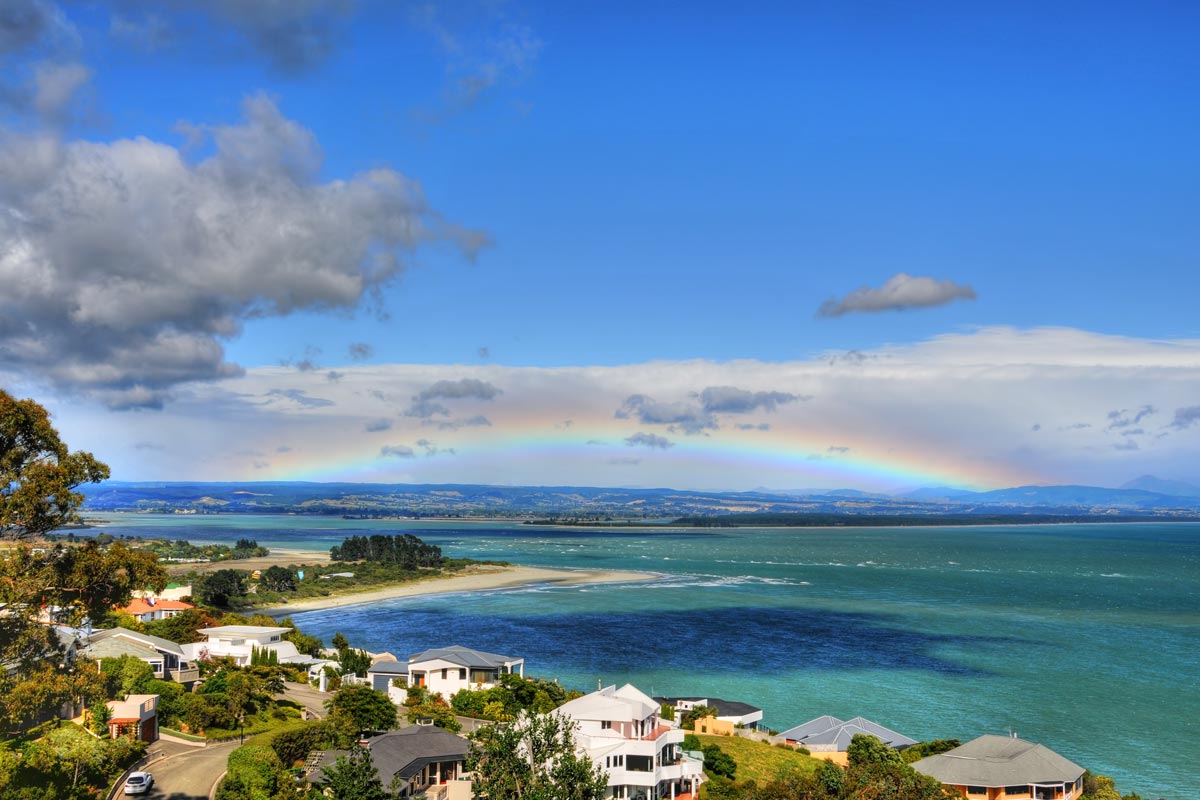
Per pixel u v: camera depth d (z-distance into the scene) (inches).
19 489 2150.6
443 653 5132.9
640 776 3157.0
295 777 2908.5
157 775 2881.4
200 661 4872.0
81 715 3122.5
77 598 2295.8
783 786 3073.3
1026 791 3346.5
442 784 3139.8
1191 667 6471.5
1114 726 4825.3
